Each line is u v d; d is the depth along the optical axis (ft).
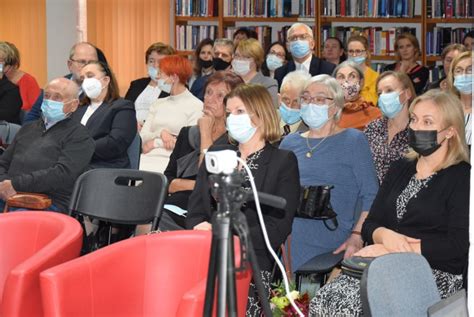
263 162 11.24
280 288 11.09
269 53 24.40
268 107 11.43
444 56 19.90
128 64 29.78
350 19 29.22
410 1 28.99
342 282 10.84
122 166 17.11
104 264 8.49
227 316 7.73
